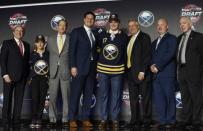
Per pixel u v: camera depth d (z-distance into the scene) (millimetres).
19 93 5531
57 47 5477
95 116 5727
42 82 5578
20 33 5555
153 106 5520
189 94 5121
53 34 6020
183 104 5137
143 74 5160
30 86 5652
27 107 6016
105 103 5234
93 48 5211
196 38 5047
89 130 4824
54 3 6012
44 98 5582
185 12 5645
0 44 6156
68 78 5453
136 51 5223
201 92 5102
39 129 5004
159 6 5723
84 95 5215
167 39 5102
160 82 5137
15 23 6137
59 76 5473
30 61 5688
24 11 6105
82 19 5922
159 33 5363
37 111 5559
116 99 5207
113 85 5207
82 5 5926
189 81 5020
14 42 5520
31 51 6074
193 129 4926
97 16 5875
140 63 5207
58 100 5789
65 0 5977
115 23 5234
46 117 5941
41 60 5590
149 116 5383
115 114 5211
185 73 5051
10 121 5535
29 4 6086
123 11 5812
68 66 5457
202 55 5082
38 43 5633
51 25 6023
